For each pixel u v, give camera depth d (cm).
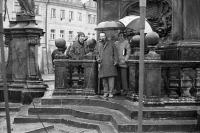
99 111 845
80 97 962
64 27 4859
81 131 771
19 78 1116
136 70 849
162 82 811
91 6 5291
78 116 860
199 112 691
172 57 931
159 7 1252
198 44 894
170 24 1213
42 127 796
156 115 738
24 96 1054
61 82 995
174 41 958
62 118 859
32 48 1119
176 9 951
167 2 1221
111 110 855
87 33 5294
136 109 747
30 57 1116
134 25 1106
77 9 5059
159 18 1248
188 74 816
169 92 824
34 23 1123
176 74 827
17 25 1116
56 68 996
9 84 1122
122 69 963
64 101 939
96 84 1004
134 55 845
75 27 5050
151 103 773
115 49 938
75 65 996
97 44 967
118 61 953
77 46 1274
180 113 742
